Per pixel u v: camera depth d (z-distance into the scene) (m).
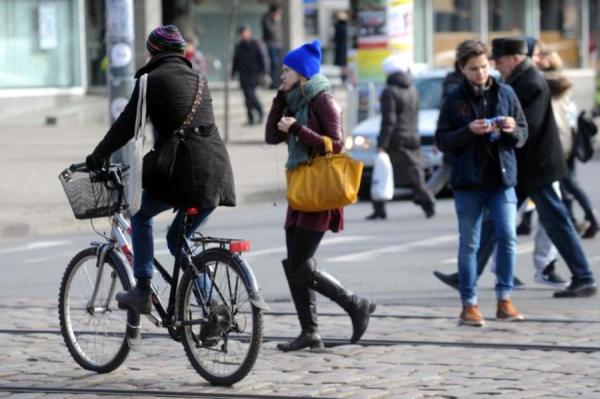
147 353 28.45
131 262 25.80
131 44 60.25
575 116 44.91
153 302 25.36
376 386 24.67
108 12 60.25
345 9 131.88
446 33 124.50
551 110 33.47
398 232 50.78
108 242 26.16
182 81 24.50
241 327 24.34
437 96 67.50
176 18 122.62
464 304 31.00
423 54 122.75
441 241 47.81
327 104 27.19
